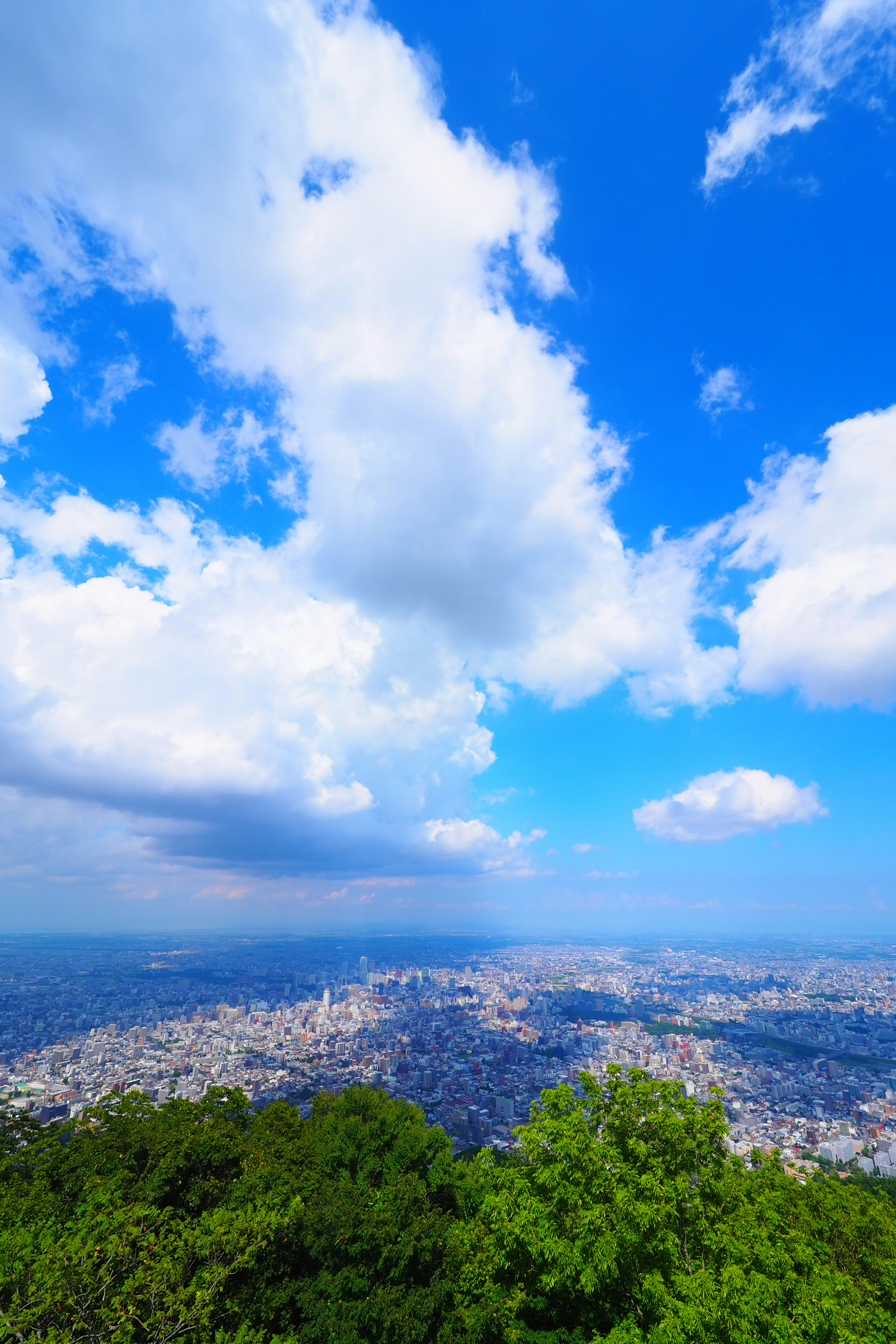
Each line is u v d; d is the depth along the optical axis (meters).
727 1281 11.88
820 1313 11.42
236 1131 23.41
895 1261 15.32
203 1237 14.75
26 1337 11.82
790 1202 17.30
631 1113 16.89
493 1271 17.73
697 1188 15.41
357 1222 17.58
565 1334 16.33
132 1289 13.00
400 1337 14.91
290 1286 16.44
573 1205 15.33
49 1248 12.88
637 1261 14.55
